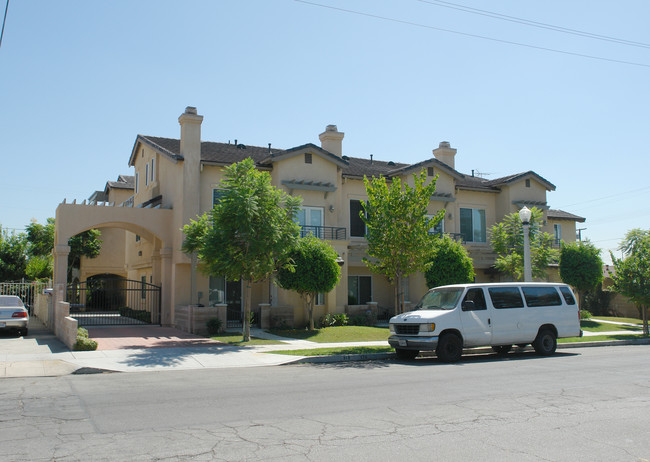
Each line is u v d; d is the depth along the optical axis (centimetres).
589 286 2708
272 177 2502
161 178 2584
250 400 868
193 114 2333
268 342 1812
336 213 2589
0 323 1830
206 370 1277
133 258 3141
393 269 1823
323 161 2577
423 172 1845
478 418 744
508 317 1527
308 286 2077
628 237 2395
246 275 1792
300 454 577
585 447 613
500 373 1183
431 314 1445
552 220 3494
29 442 621
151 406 822
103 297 3569
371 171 2867
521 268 2652
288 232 1814
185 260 2241
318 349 1628
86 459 559
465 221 3030
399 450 594
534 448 607
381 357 1557
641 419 746
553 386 1005
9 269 3186
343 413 771
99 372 1245
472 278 2436
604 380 1078
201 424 706
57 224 2219
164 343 1734
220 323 2036
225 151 2619
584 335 2209
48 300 2153
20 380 1112
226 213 1716
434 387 994
